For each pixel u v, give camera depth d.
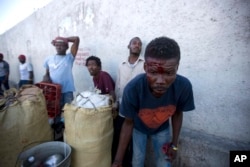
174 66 0.98
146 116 1.44
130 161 2.18
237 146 1.80
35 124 1.83
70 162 1.68
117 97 2.38
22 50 5.53
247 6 1.62
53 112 2.51
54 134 2.46
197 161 1.96
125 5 2.54
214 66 1.87
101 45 3.00
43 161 1.76
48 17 4.15
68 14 3.57
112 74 2.89
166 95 1.31
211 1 1.80
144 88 1.26
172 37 2.10
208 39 1.86
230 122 1.87
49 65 2.89
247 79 1.72
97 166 1.80
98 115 1.71
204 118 2.01
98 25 2.99
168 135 1.71
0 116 1.66
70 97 2.91
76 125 1.73
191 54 1.99
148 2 2.27
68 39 2.92
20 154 1.64
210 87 1.92
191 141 1.97
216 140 1.92
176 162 2.11
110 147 1.90
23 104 1.77
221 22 1.77
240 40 1.69
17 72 6.08
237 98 1.79
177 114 1.53
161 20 2.17
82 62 3.41
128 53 2.62
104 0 2.82
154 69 0.98
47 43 4.36
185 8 1.97
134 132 1.72
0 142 1.69
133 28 2.48
